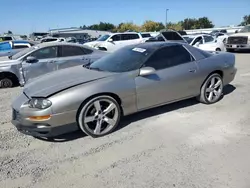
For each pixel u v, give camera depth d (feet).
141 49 14.48
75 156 10.48
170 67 14.08
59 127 11.09
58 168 9.64
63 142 11.77
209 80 15.83
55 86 11.63
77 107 11.21
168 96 14.16
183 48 15.12
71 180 8.87
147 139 11.73
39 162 10.12
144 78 13.00
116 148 11.01
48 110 10.71
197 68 15.08
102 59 15.69
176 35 55.52
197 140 11.46
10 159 10.39
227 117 14.11
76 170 9.47
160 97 13.82
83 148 11.13
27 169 9.65
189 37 58.70
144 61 13.42
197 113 14.84
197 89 15.49
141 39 60.54
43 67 23.61
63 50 24.44
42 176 9.17
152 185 8.45
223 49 51.31
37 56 23.61
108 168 9.52
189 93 15.15
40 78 13.74
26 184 8.75
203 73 15.37
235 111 15.01
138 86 12.80
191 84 14.99
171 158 10.03
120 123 13.70
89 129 11.80
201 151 10.48
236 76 25.49
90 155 10.51
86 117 11.60
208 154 10.23
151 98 13.44
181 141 11.42
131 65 13.41
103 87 11.76
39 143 11.76
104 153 10.63
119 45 57.72
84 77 12.46
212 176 8.79
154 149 10.79
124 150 10.81
